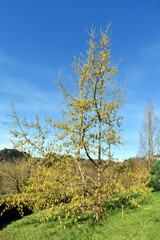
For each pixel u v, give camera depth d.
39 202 6.69
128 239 5.07
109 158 6.98
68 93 7.01
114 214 7.29
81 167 7.48
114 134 6.69
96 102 7.02
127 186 8.16
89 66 7.14
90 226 6.45
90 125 6.81
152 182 11.58
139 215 6.76
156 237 4.88
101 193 7.32
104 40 7.00
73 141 6.60
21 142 6.75
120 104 7.00
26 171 9.58
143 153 18.47
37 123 6.81
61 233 6.34
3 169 11.17
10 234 7.43
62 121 6.70
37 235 6.65
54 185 6.64
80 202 7.00
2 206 9.42
